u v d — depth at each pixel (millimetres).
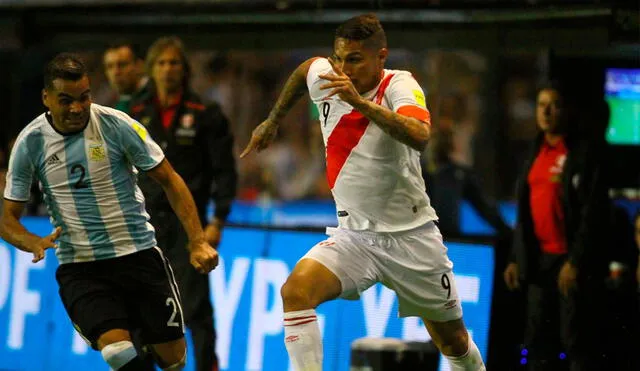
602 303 23719
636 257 26172
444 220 30844
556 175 23797
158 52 25094
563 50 27016
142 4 30672
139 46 28047
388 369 19266
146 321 20453
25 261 29266
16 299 29266
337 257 18984
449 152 31312
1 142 35688
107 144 19344
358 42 18281
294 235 26703
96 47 31797
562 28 26812
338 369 25625
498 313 24906
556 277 23922
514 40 27453
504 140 44156
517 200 24562
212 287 27406
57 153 19250
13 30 31875
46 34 32000
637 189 28625
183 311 25125
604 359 23547
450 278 19812
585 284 23422
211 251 19812
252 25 29891
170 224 24797
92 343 19500
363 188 18953
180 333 20766
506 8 27344
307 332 18391
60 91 18594
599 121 26875
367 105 17391
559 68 27906
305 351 18328
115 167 19531
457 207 30859
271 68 47719
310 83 19344
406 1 28203
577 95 27938
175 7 30422
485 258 25094
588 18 26453
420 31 28250
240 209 45844
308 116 46438
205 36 30438
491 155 44031
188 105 25328
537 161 24203
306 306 18516
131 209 19906
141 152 19516
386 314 25391
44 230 29109
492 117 43969
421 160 31781
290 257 26625
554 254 23953
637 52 27062
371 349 19391
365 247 19172
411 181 19078
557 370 23906
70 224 19609
